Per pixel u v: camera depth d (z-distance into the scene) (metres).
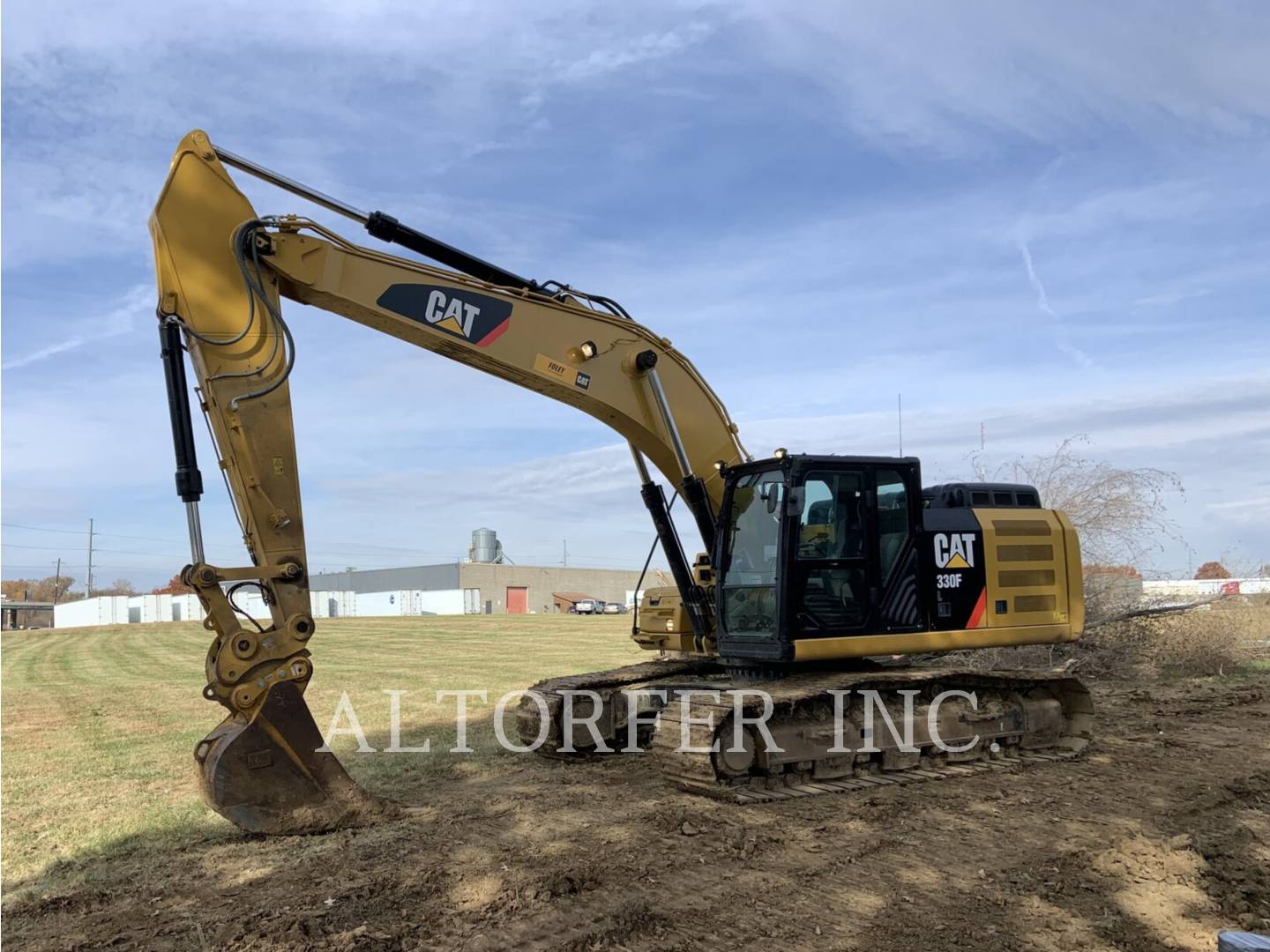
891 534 9.14
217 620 6.88
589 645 30.44
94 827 7.51
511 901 5.61
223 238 7.29
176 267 7.14
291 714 7.00
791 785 8.45
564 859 6.41
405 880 5.95
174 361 7.11
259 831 6.86
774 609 8.66
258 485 7.14
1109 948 4.95
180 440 7.05
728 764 8.21
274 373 7.32
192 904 5.63
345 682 18.28
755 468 8.98
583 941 5.03
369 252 7.79
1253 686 15.48
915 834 7.09
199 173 7.25
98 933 5.23
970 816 7.60
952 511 9.83
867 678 8.88
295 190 7.67
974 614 9.44
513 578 84.56
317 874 6.10
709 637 9.68
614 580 90.94
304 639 7.09
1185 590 19.47
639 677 10.33
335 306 7.75
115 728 13.11
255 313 7.27
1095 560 16.92
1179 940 5.05
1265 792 8.51
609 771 9.45
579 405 8.92
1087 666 16.52
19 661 27.53
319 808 7.08
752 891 5.84
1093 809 7.82
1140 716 12.80
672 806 7.89
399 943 5.01
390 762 9.95
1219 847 6.66
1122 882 5.93
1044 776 9.11
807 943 5.05
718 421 9.59
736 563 9.16
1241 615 18.48
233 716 7.19
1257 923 5.27
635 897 5.71
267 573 6.99
